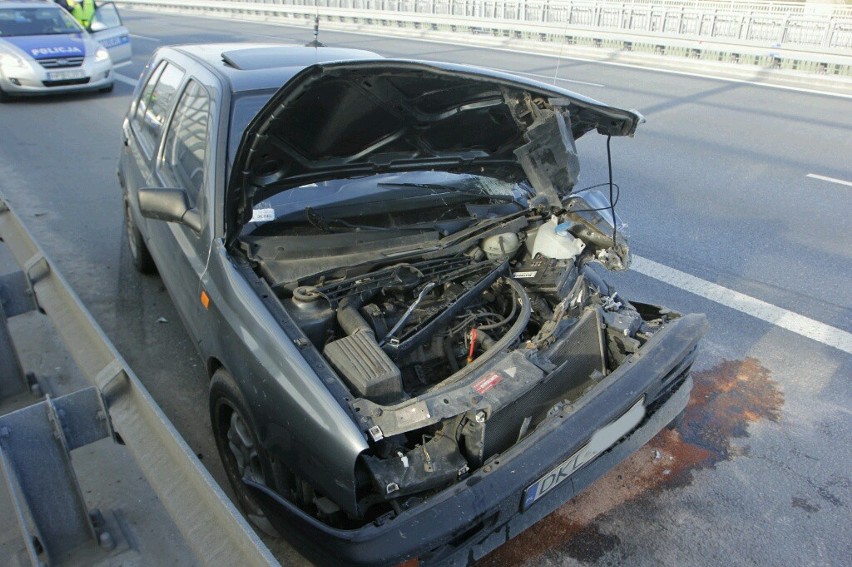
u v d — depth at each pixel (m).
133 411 2.21
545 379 2.57
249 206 3.03
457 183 3.75
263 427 2.54
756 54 14.13
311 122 2.98
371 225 3.34
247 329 2.62
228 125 3.31
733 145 9.00
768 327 4.71
